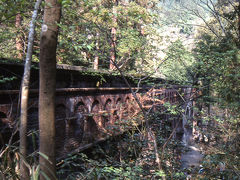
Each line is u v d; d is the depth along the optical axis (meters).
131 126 8.98
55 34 3.66
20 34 6.48
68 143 7.36
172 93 15.13
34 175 2.46
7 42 7.73
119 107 10.38
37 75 6.13
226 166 7.07
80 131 8.08
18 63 5.46
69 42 4.27
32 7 3.71
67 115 7.36
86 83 8.19
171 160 7.54
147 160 7.13
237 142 7.81
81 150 7.56
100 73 8.08
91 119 8.62
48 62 3.66
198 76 7.42
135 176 4.95
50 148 3.70
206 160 7.64
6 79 4.87
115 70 8.41
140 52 7.38
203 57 6.59
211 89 7.97
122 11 4.29
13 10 3.10
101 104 9.22
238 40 8.30
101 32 5.17
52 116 3.73
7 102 5.39
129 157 8.25
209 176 6.94
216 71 6.59
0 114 5.24
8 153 2.99
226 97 7.47
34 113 6.16
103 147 8.56
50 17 3.62
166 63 6.92
